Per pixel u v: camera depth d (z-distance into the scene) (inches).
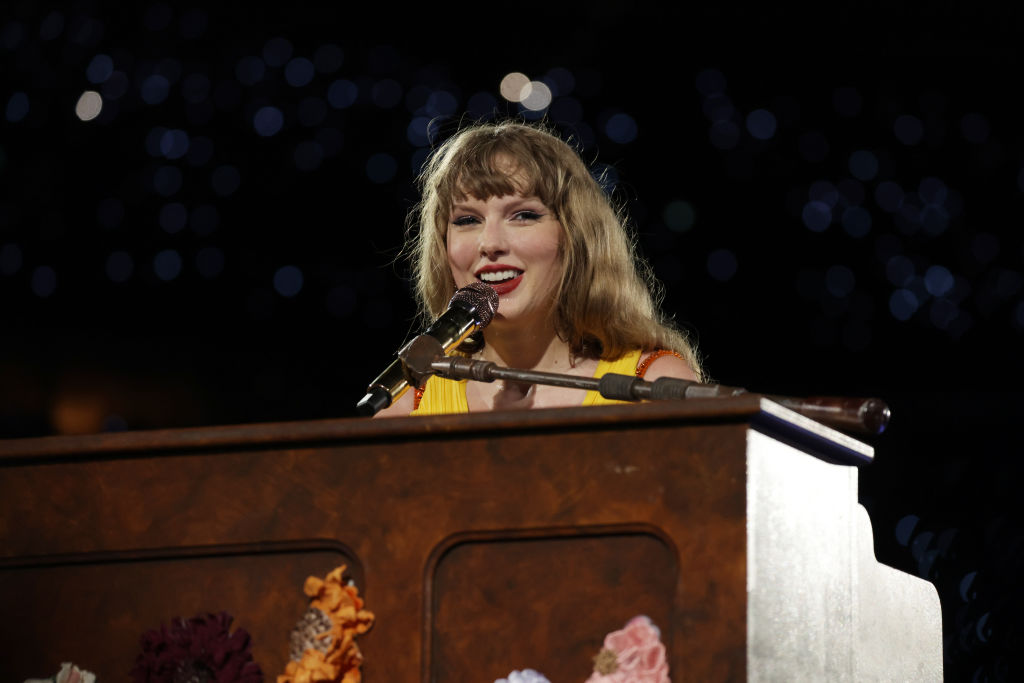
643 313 336.2
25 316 832.9
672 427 205.0
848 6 729.0
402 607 213.5
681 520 201.8
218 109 764.6
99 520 230.8
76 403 842.2
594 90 745.6
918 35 734.5
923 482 692.1
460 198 324.8
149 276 805.2
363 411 271.0
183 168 780.6
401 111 762.8
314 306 826.2
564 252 326.0
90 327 840.9
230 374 856.3
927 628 264.1
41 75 753.0
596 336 327.3
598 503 206.7
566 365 331.6
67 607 231.5
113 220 793.6
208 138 773.9
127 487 230.8
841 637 224.8
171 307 832.3
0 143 775.1
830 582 223.3
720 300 778.2
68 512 232.7
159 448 228.5
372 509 217.8
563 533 207.9
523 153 324.2
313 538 219.8
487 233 320.2
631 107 754.2
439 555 213.5
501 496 211.8
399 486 217.2
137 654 226.2
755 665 195.6
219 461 227.0
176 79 755.4
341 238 809.5
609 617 204.4
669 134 757.3
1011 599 575.5
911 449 743.7
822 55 745.0
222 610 223.0
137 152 778.8
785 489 211.0
